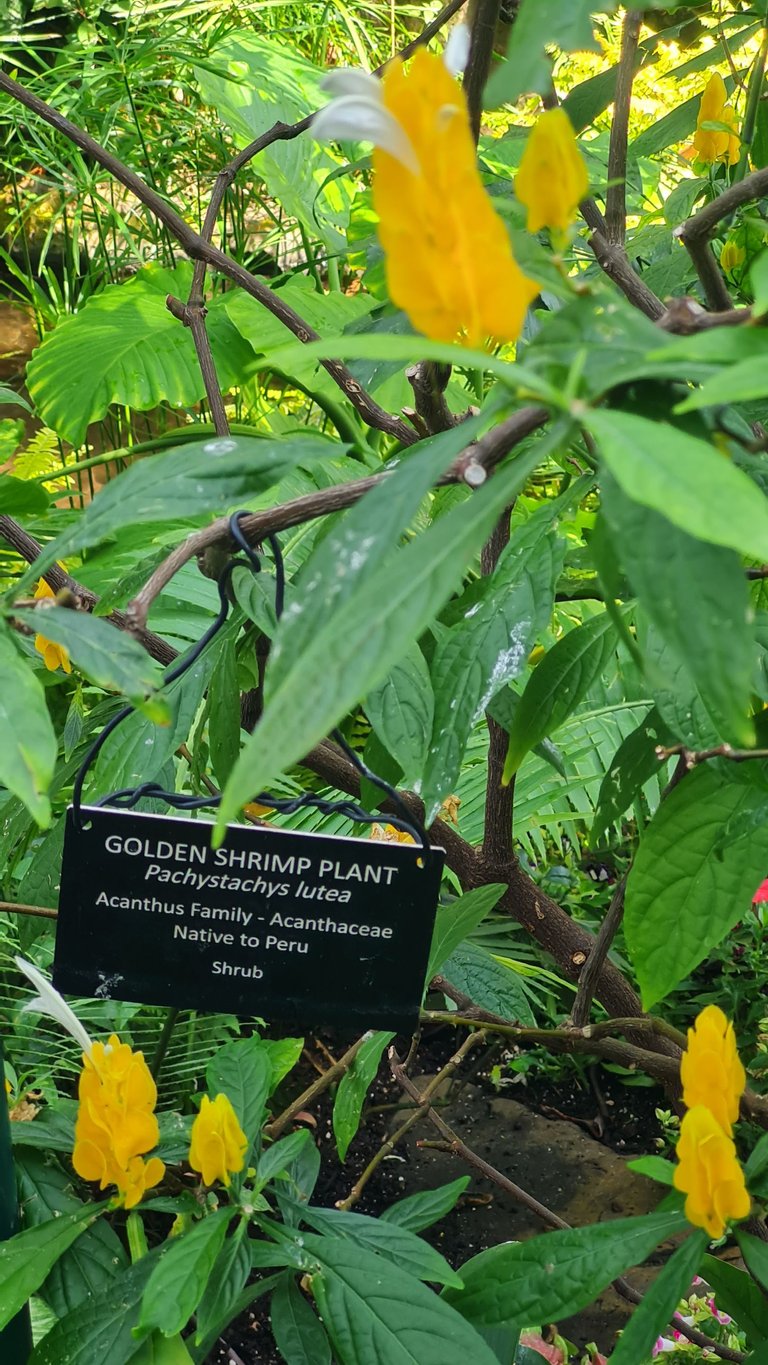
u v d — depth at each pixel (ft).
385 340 1.22
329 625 1.19
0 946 5.46
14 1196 3.10
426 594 1.17
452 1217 6.06
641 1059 3.26
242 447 1.77
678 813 2.62
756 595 2.94
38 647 3.23
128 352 8.86
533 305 2.99
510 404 1.33
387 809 3.78
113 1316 2.61
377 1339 2.41
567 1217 6.05
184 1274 2.36
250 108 9.93
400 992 2.90
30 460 9.12
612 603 1.50
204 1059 5.38
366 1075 3.34
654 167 6.23
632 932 2.70
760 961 7.19
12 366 14.48
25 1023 5.29
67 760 3.75
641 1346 2.03
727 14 3.47
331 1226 2.76
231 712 3.05
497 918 6.98
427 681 2.38
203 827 2.81
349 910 2.85
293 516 1.95
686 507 1.08
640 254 3.63
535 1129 6.73
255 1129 2.83
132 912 2.90
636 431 1.16
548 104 3.21
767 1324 3.00
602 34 8.31
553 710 2.67
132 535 6.57
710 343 1.23
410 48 3.39
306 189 9.66
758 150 3.53
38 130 11.02
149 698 1.68
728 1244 5.66
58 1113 3.78
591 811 6.50
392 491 1.36
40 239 14.40
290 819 6.30
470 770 6.54
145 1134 2.63
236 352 8.83
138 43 10.91
